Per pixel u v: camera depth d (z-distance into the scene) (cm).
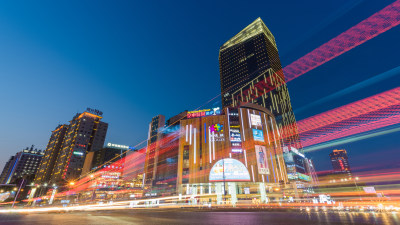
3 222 1528
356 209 2844
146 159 15825
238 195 8175
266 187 8856
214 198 8056
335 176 15025
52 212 3369
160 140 13212
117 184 16438
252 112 9656
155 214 2580
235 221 1628
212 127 9350
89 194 14738
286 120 17488
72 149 19625
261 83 18600
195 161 8806
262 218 1856
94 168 18238
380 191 7194
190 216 2197
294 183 8656
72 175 18562
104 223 1426
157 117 18200
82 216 2233
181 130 9588
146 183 14400
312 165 17675
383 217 1806
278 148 9738
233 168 8131
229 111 9638
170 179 10744
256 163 8494
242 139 9000
